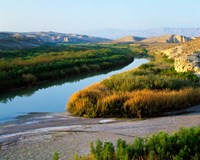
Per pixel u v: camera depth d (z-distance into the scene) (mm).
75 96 21875
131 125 15406
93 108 19172
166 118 16344
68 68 53562
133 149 8086
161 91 21844
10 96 33250
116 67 70375
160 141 8141
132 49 160875
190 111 18047
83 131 15195
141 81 24078
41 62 55000
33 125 18078
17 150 13055
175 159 7293
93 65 61656
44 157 11711
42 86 40344
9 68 45188
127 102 18266
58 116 20156
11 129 17406
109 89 23469
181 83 24812
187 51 69562
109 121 17125
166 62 61844
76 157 9250
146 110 17828
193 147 7887
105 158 7789
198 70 35156
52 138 14484
